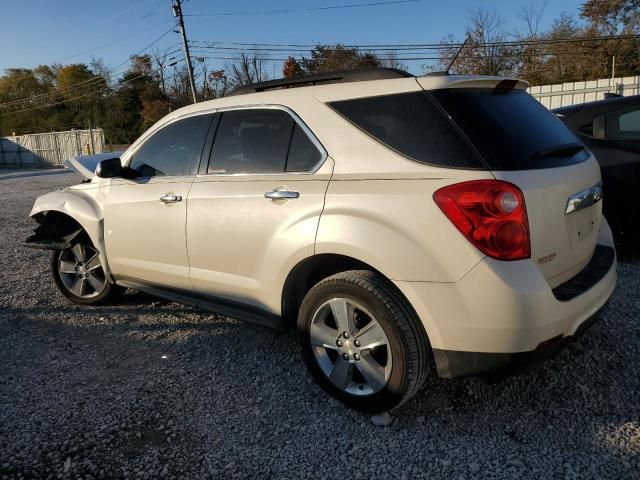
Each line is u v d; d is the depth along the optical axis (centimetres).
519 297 236
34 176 2597
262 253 314
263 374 341
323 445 268
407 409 295
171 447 270
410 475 244
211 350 378
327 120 296
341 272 284
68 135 3812
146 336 407
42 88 7262
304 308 299
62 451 268
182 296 384
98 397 318
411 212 254
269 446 268
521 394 303
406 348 260
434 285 248
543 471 241
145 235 387
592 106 545
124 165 414
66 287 484
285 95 319
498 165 244
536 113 301
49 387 331
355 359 282
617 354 339
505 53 3569
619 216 518
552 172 262
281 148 313
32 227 923
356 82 297
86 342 400
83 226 437
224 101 356
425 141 261
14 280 570
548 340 244
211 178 348
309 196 290
